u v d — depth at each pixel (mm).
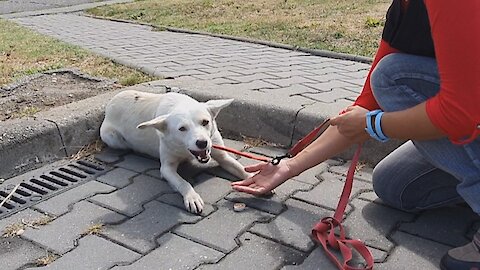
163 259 2305
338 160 3268
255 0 10680
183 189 2820
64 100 4113
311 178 3035
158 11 10125
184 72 4840
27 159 3252
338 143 2705
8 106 3977
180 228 2551
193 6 10398
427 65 2080
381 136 2105
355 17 7996
